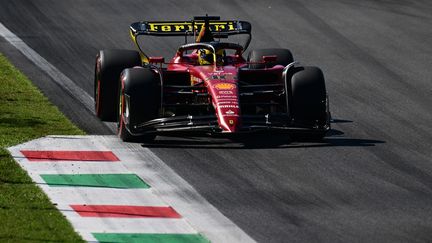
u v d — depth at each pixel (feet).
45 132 188.24
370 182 157.79
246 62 194.80
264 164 167.22
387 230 134.41
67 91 228.22
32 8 327.67
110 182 155.43
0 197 145.48
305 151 176.45
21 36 291.38
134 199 146.72
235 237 130.52
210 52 189.57
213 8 338.34
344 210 143.13
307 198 148.77
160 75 179.42
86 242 127.34
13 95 220.64
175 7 338.54
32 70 249.96
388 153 176.96
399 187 155.43
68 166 164.35
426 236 132.16
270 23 319.27
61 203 144.15
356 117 207.41
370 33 309.63
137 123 178.09
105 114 200.23
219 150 176.04
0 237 128.16
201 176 159.43
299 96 179.93
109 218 137.59
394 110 214.90
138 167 164.25
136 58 200.34
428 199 149.18
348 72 258.16
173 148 177.17
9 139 181.27
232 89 176.45
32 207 141.18
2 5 329.31
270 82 190.70
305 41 297.74
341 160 170.91
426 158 174.29
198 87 180.04
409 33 311.47
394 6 351.05
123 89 179.83
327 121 180.65
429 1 362.74
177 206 143.64
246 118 176.04
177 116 176.04
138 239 128.88
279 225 135.95
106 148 176.86
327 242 129.39
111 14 325.42
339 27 316.40
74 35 295.69
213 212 141.08
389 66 266.36
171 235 130.72
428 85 243.40
